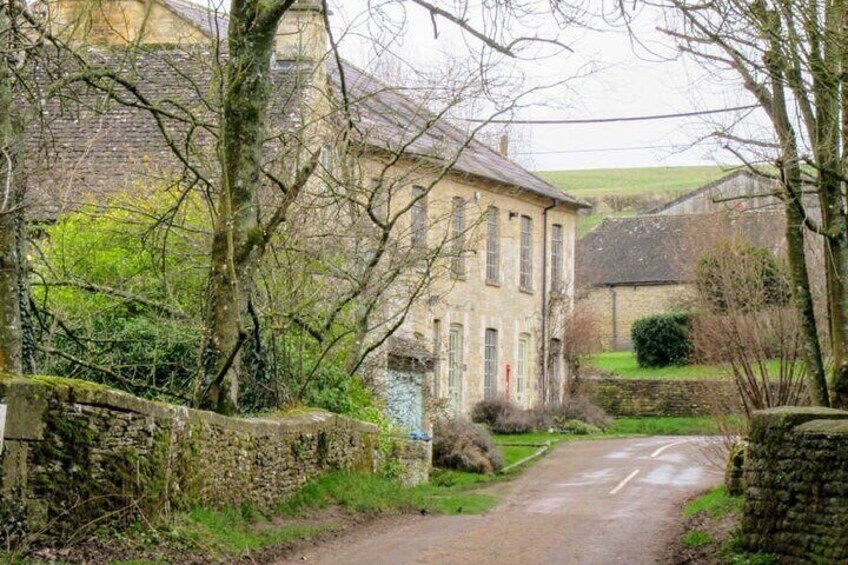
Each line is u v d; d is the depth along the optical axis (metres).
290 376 22.17
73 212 21.64
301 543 16.50
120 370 19.23
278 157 20.02
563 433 45.97
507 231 47.38
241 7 17.69
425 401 32.47
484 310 45.78
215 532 15.02
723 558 15.26
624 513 22.47
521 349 49.03
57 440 12.72
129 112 28.14
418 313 40.16
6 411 12.19
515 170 50.53
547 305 50.78
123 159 26.89
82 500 12.99
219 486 16.42
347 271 23.22
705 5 13.84
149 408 14.31
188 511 15.17
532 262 49.59
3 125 13.28
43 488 12.52
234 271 17.62
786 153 16.03
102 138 27.17
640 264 67.69
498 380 46.81
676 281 65.62
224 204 17.94
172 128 27.52
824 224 17.31
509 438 42.66
